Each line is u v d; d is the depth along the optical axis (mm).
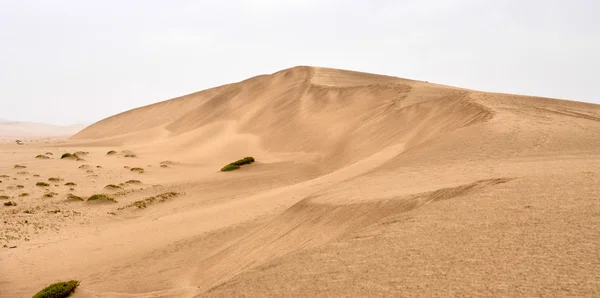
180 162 60250
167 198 35875
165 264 17609
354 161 43500
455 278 6375
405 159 21922
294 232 13516
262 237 15141
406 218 10211
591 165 13945
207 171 52406
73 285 14523
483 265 6672
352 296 6430
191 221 25344
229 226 21797
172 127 100438
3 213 30766
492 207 9617
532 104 36469
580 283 5566
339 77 98500
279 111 80062
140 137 96250
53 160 60406
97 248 21672
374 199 12852
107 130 127562
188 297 11898
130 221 29047
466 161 18719
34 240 23750
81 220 29297
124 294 14078
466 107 37062
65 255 20531
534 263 6434
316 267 8133
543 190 10367
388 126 50656
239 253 14703
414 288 6289
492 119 28625
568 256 6465
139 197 37812
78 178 48031
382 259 7793
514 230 7957
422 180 15094
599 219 7836
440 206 10578
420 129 41375
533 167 14664
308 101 78750
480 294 5730
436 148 22938
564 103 38031
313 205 14922
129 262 18625
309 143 59406
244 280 8445
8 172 49312
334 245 9453
